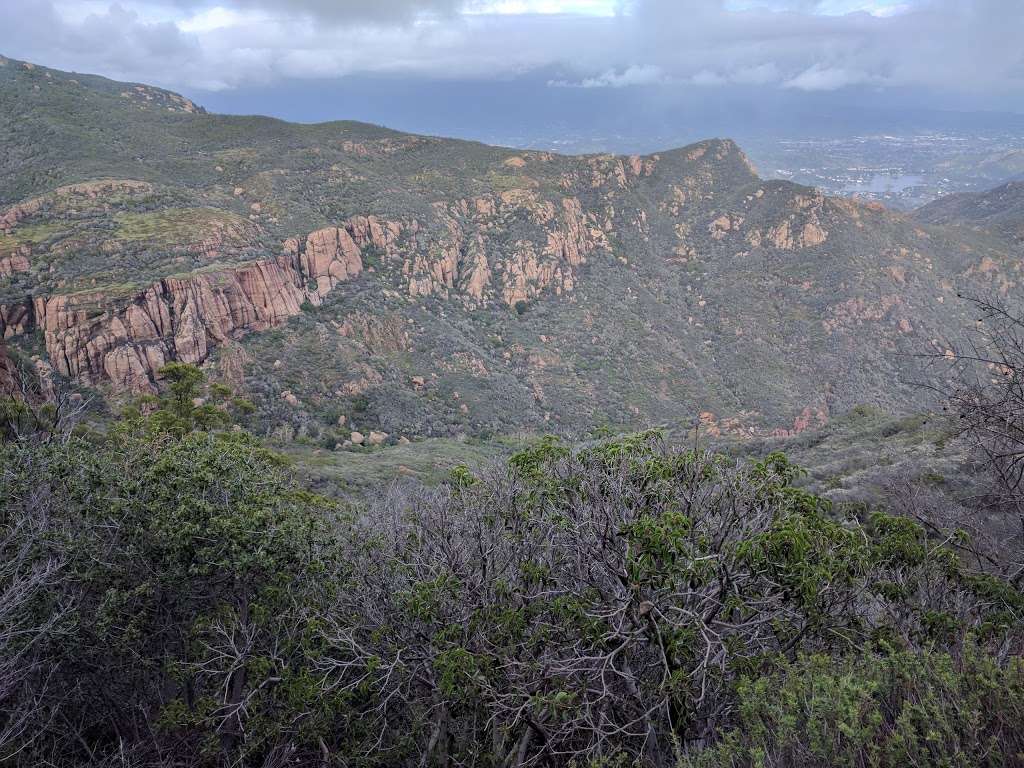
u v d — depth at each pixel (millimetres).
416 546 6480
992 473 6492
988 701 2881
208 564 5820
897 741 2629
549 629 5129
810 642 4852
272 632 6004
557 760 5098
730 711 4512
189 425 19578
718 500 5359
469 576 5824
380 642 5656
